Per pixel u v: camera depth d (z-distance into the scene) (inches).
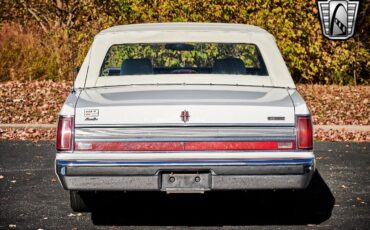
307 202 275.7
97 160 214.1
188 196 282.5
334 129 461.4
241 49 585.9
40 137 442.3
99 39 262.8
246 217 252.7
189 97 224.1
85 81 247.6
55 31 668.1
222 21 607.2
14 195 287.9
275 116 215.8
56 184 309.4
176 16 605.6
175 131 214.5
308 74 650.2
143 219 250.1
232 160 213.9
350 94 603.8
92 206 267.1
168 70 305.3
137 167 213.9
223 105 215.0
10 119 492.1
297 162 214.7
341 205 270.7
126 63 259.1
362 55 659.4
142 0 605.9
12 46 701.9
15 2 721.0
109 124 214.7
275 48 259.9
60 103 553.0
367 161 365.7
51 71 689.0
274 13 608.4
